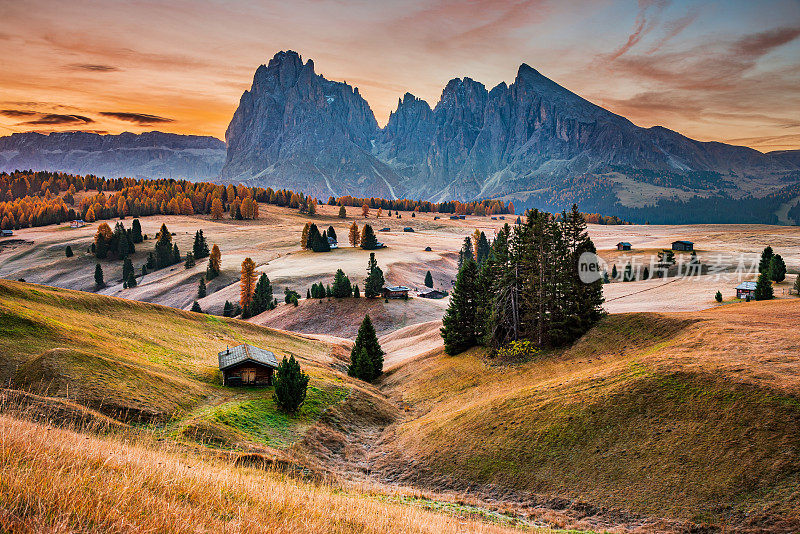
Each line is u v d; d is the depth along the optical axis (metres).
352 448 42.72
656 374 37.28
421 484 35.12
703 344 42.31
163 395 41.66
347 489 30.42
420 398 57.41
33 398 31.16
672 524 24.77
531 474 32.56
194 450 30.19
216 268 178.50
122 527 8.83
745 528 22.94
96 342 50.88
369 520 16.53
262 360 53.69
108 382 39.50
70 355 41.19
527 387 45.22
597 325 58.50
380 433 47.88
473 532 19.88
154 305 77.69
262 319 133.25
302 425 43.75
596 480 30.02
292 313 131.12
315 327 123.31
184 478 14.29
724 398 31.64
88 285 192.25
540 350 59.34
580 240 61.88
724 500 24.94
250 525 11.27
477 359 63.75
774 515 22.89
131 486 11.27
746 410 29.84
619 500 27.77
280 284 162.25
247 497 14.62
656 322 52.62
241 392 49.91
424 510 26.75
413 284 166.38
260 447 35.88
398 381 67.62
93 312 64.50
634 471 29.41
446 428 41.81
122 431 31.30
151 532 9.12
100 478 11.27
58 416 29.78
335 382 57.97
